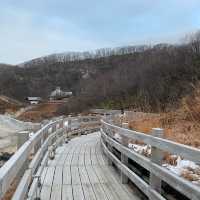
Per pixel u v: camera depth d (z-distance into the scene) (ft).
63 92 333.21
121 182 20.67
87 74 334.85
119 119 54.54
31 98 347.77
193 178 15.52
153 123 40.11
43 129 23.30
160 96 81.15
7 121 123.34
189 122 34.60
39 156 19.58
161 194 14.35
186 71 98.99
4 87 378.94
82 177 22.26
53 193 18.25
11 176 8.89
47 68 430.20
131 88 143.02
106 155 29.19
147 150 22.27
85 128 58.54
